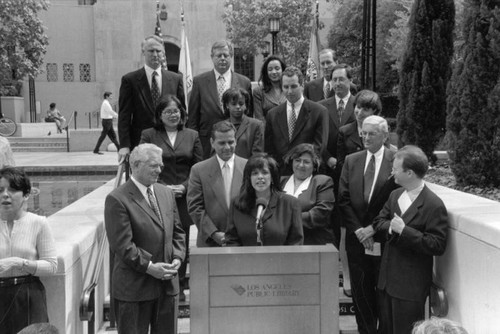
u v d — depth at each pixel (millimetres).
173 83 6453
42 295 4020
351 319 5848
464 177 7051
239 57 29188
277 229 4309
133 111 6402
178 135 5770
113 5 28250
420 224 4621
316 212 5168
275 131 6059
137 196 4359
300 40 21812
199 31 28031
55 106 27250
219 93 6605
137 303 4348
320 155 5938
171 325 4551
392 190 5105
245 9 22500
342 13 21688
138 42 28281
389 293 4699
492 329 4074
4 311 3852
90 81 29375
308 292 3545
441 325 2711
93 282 4898
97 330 5469
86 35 29281
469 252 4457
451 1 8633
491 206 5012
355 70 20250
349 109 6469
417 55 8656
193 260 3510
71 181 15547
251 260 3523
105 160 17672
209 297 3523
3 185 3902
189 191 5191
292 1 21625
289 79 5891
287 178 5512
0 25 20188
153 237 4355
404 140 8914
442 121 8664
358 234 5023
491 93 6668
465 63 6883
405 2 18078
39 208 10984
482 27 6797
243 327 3537
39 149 22078
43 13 28781
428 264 4703
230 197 5102
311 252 3535
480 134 6832
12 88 23516
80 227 5281
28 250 3938
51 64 29000
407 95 8828
